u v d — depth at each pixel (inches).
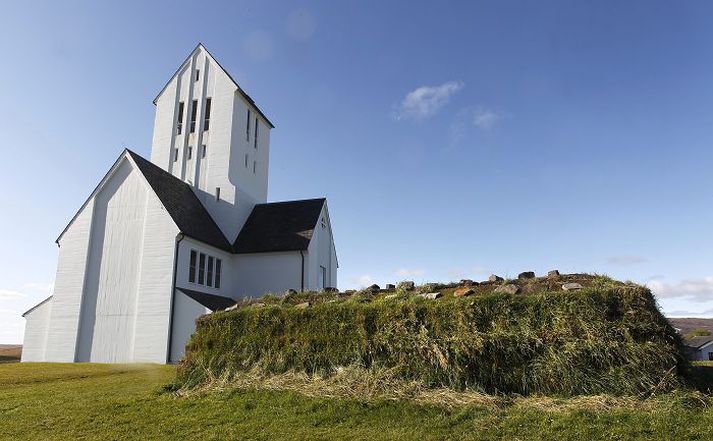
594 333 285.7
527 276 357.1
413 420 265.1
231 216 1168.8
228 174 1190.9
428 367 308.2
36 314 973.2
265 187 1365.7
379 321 336.5
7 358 1166.3
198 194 1200.2
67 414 322.0
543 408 262.1
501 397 281.1
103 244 975.0
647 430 226.8
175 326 896.3
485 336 302.2
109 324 926.4
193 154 1225.4
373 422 267.3
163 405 328.2
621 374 272.4
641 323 284.8
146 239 950.4
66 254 984.9
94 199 1001.5
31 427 299.0
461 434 241.4
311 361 342.6
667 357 275.1
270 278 1111.0
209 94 1255.5
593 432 229.3
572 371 280.1
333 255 1354.6
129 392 391.5
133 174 999.6
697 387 278.1
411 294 362.0
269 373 347.9
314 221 1190.3
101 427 290.7
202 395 339.3
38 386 478.6
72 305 952.9
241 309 392.8
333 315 351.3
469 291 341.1
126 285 938.1
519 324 302.8
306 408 292.4
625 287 297.7
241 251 1125.7
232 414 296.0
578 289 310.8
